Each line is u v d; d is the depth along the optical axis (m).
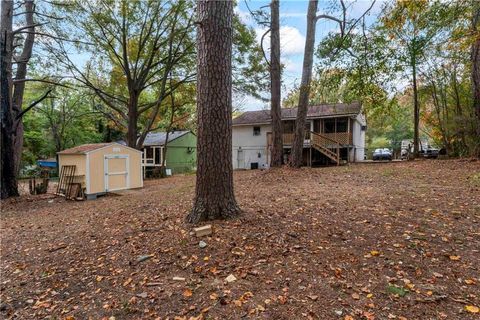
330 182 8.25
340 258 3.18
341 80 4.77
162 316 2.44
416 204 5.04
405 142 29.38
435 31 8.09
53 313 2.66
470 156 11.48
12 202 9.38
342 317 2.26
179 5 14.52
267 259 3.21
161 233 4.12
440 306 2.34
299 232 3.87
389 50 4.79
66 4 12.86
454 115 12.78
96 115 23.80
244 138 23.06
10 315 2.69
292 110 21.62
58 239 4.68
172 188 10.60
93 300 2.80
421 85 14.19
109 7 14.10
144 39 15.66
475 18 6.72
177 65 16.48
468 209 4.57
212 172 4.23
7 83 9.84
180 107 22.16
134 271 3.23
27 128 23.14
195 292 2.72
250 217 4.34
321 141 19.08
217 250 3.44
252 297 2.58
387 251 3.29
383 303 2.41
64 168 10.75
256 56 15.48
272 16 11.19
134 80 16.19
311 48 10.57
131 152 11.73
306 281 2.78
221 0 4.06
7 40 9.77
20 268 3.66
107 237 4.38
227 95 4.21
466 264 2.95
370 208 4.93
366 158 26.73
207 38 4.06
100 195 10.55
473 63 10.85
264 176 9.94
